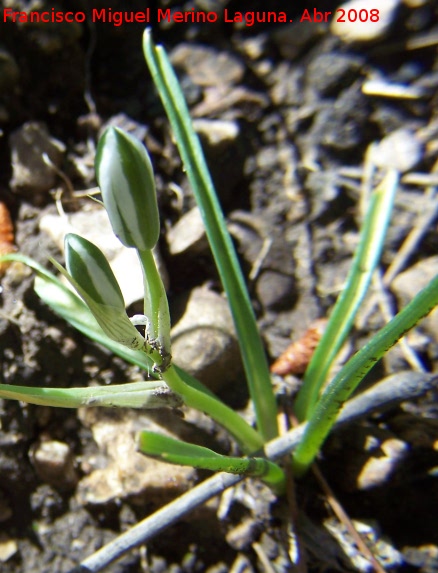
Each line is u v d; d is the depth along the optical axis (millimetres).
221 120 160
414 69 158
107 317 83
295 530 115
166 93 115
